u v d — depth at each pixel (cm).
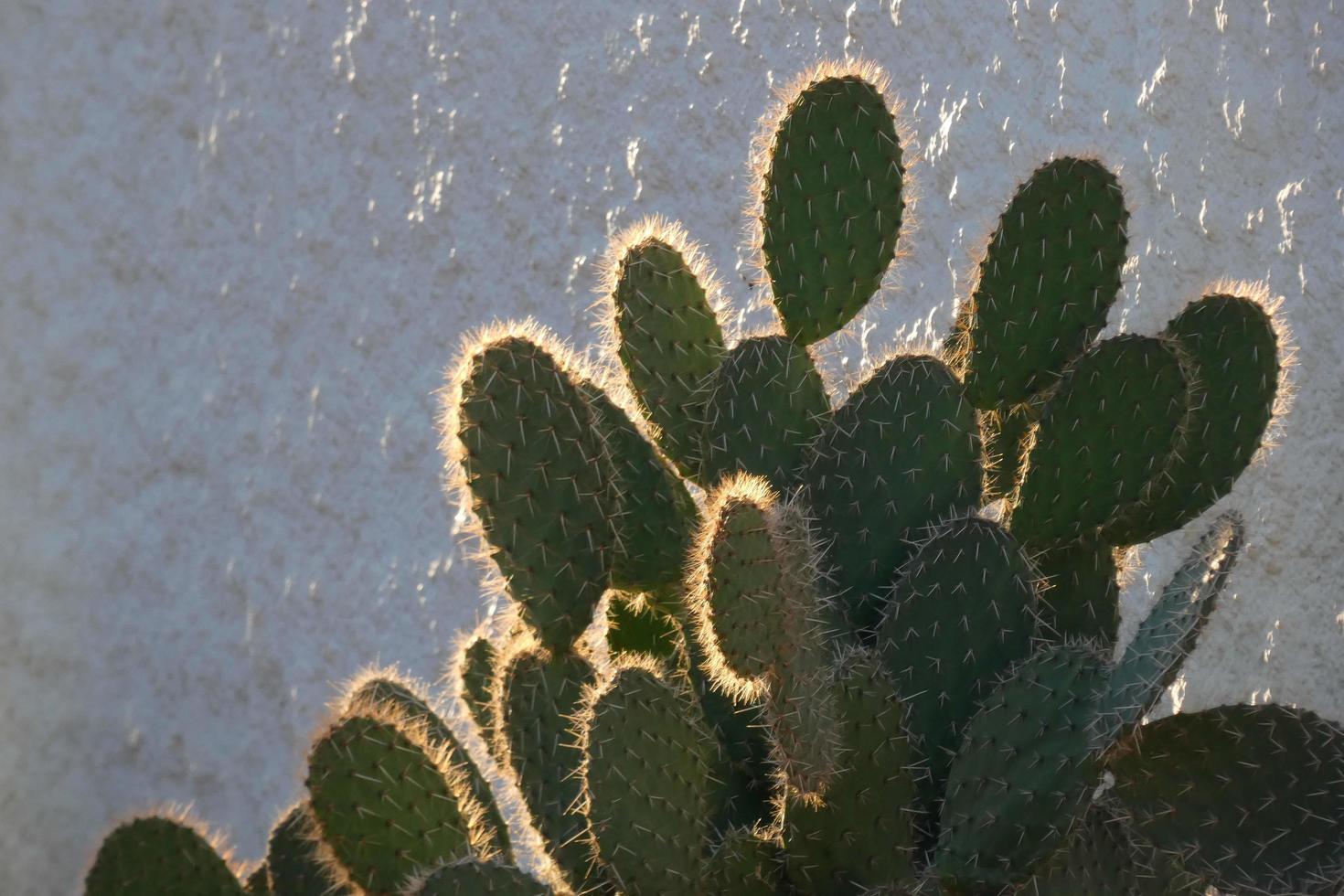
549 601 469
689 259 503
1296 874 473
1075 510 479
